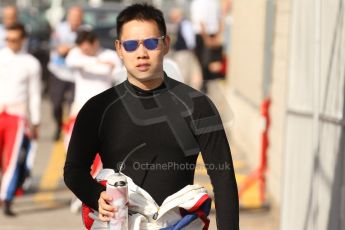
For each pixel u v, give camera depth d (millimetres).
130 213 10992
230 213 10883
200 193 11078
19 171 25047
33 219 24828
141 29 11039
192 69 46938
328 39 17203
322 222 17219
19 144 24891
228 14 49125
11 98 24938
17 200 27594
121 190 10648
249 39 35281
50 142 40281
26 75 25109
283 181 21141
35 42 57531
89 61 25578
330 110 16922
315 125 17531
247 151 34719
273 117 25594
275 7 26297
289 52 21031
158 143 11023
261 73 30609
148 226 10969
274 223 23844
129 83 11227
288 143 20844
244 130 36156
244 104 36438
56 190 29312
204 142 11078
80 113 11289
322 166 17359
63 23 39219
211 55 39875
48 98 58719
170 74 15953
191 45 46938
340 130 15992
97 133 11234
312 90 18156
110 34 52375
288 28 22453
